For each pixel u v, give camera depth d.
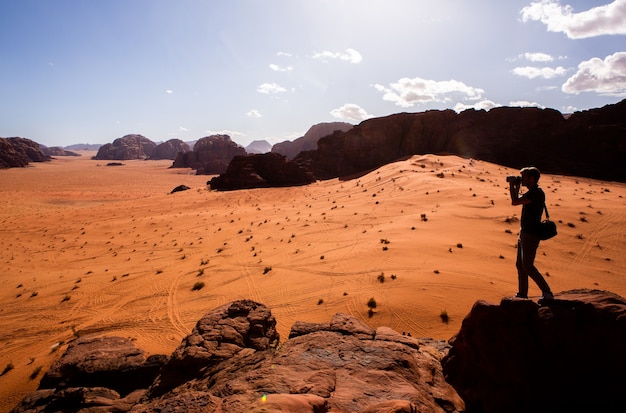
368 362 7.16
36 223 72.44
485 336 6.43
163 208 88.50
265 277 33.97
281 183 118.75
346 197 80.25
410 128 129.75
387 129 133.38
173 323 25.72
